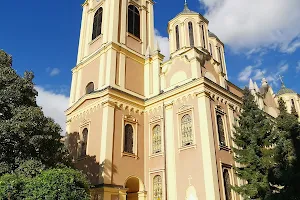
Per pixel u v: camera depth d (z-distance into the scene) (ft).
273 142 65.82
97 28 106.83
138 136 87.10
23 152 55.52
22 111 56.24
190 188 71.51
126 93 88.07
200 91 77.97
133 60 98.73
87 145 84.74
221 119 81.61
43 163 56.54
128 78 93.66
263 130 65.67
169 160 78.95
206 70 88.48
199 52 88.84
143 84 98.07
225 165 74.13
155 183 81.00
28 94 62.95
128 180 81.76
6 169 51.88
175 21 112.98
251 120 68.28
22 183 46.52
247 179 62.64
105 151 76.23
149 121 89.40
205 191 67.92
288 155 63.21
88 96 89.71
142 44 106.11
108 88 83.76
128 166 80.53
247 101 73.05
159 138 85.10
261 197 58.85
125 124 85.51
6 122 53.72
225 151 76.43
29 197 44.93
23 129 54.34
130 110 88.28
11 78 61.00
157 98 88.84
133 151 84.58
